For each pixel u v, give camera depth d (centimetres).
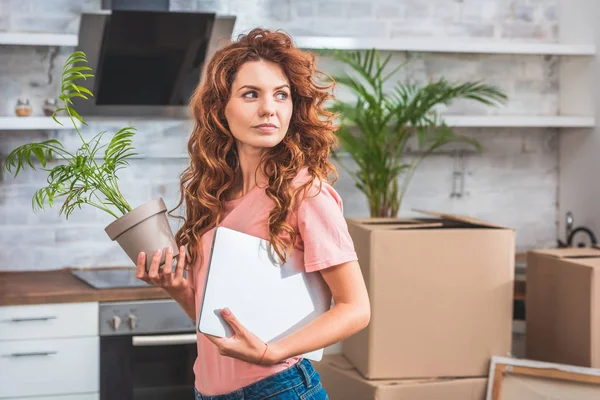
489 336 269
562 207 432
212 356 154
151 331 321
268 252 142
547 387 262
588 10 402
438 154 419
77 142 374
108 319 317
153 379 323
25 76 372
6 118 339
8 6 368
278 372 149
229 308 136
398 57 412
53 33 368
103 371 318
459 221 301
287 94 148
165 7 352
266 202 148
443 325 266
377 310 262
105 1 344
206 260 154
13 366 310
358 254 274
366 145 361
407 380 265
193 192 161
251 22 392
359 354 274
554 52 394
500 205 429
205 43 363
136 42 358
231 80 148
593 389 255
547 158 435
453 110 421
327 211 145
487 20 423
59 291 318
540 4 429
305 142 154
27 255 378
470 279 267
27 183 376
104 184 176
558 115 432
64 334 314
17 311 310
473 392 267
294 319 144
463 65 421
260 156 152
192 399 327
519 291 325
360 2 406
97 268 386
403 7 411
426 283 264
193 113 160
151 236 151
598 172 398
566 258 277
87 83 365
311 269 142
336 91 404
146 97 375
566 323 271
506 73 427
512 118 393
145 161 386
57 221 381
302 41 367
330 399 285
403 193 378
